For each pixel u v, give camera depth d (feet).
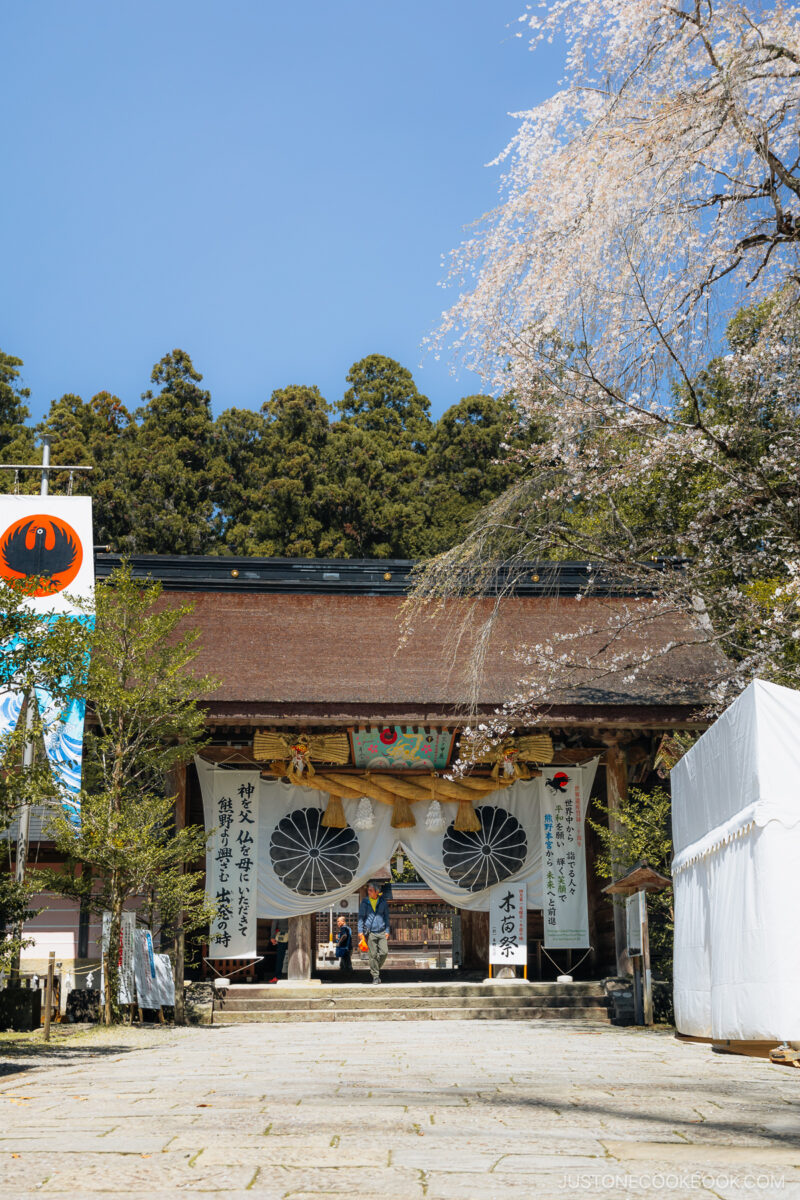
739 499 46.34
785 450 43.98
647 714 52.49
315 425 125.39
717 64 36.86
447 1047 30.35
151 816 44.62
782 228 38.55
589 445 45.34
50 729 40.27
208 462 123.95
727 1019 26.40
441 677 56.08
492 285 41.16
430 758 55.83
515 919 54.03
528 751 54.80
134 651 45.75
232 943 53.26
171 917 46.68
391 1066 23.77
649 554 51.78
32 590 33.73
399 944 104.27
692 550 62.44
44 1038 36.55
